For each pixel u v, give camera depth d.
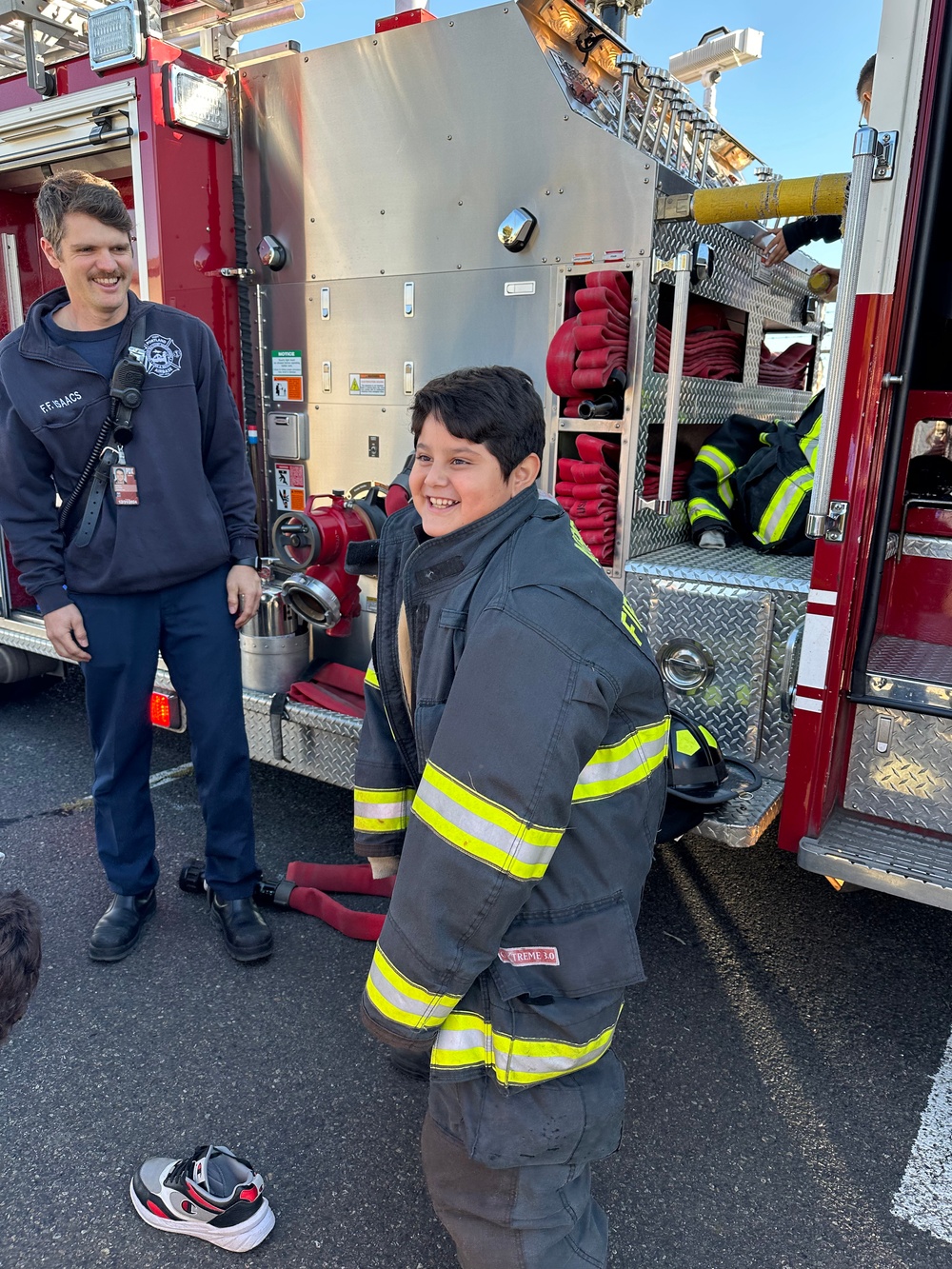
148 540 2.37
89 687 2.48
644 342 2.70
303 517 2.99
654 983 2.59
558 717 1.08
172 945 2.71
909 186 2.07
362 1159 1.95
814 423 3.25
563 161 2.72
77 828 3.41
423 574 1.28
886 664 2.48
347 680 3.17
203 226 3.38
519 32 2.72
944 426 2.73
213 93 3.30
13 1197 1.84
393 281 3.15
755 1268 1.71
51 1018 2.38
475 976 1.16
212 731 2.56
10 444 2.27
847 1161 1.97
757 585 2.60
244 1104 2.10
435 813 1.12
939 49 2.03
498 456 1.18
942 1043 2.36
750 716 2.65
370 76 3.06
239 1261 1.71
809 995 2.55
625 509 2.81
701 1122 2.07
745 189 2.51
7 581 4.15
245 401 3.62
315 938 2.77
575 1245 1.34
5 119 3.67
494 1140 1.21
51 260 2.19
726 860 3.30
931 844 2.34
